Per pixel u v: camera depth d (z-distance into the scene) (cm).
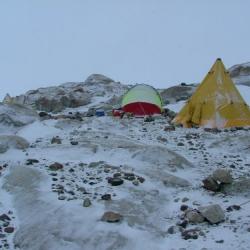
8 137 1255
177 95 2178
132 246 766
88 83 2642
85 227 807
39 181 993
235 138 1327
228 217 855
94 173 1041
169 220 862
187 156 1202
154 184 992
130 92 1730
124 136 1391
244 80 2395
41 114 1683
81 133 1416
